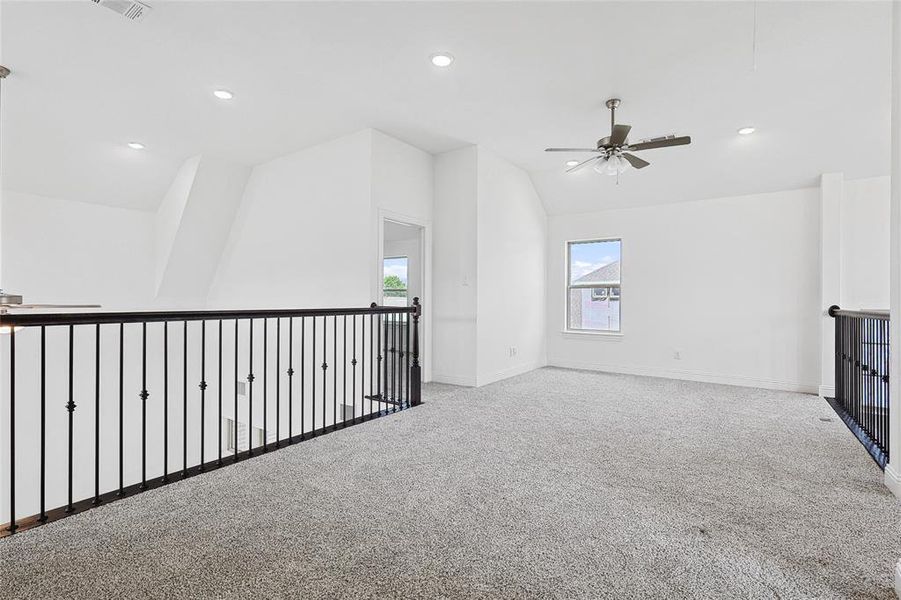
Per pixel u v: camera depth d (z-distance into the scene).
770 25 2.88
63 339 5.46
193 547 1.87
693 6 2.71
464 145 5.27
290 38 3.10
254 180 5.81
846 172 4.90
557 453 3.02
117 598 1.56
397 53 3.28
